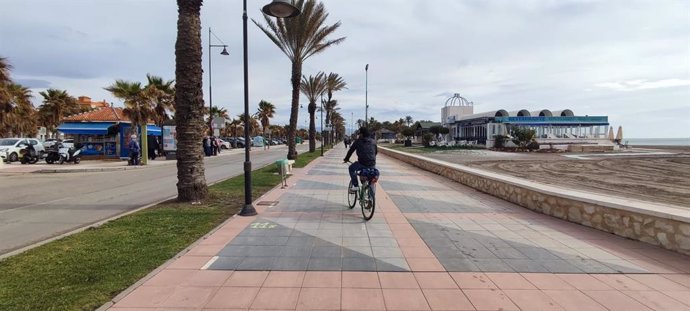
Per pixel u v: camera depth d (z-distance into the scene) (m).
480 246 5.39
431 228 6.45
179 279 4.16
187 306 3.52
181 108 9.06
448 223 6.82
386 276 4.25
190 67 9.04
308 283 4.05
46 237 6.67
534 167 21.17
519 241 5.64
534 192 7.96
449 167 14.15
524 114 50.34
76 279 4.18
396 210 8.02
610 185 13.16
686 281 4.09
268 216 7.45
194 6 9.04
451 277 4.21
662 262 4.68
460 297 3.71
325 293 3.79
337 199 9.52
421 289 3.89
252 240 5.70
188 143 9.11
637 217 5.61
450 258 4.86
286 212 7.85
